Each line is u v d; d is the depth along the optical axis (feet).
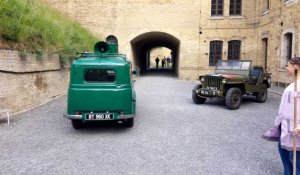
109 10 86.33
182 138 25.73
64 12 86.69
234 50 84.84
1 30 34.30
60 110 37.04
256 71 46.39
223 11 84.17
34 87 38.81
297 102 14.99
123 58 29.55
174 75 99.40
